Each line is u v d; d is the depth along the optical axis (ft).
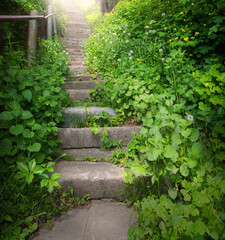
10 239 4.09
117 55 12.53
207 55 9.87
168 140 4.95
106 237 4.32
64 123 8.13
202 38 9.78
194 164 4.30
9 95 5.98
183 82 8.21
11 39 11.34
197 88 7.32
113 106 9.14
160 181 5.18
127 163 6.35
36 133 6.16
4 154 5.14
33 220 4.66
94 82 10.94
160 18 14.35
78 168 6.19
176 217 3.69
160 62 9.72
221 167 4.69
